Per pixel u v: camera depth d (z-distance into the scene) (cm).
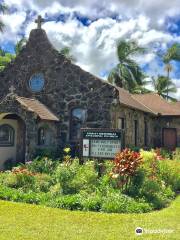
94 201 1072
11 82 2198
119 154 1249
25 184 1294
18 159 2023
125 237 785
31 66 2159
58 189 1216
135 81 4125
